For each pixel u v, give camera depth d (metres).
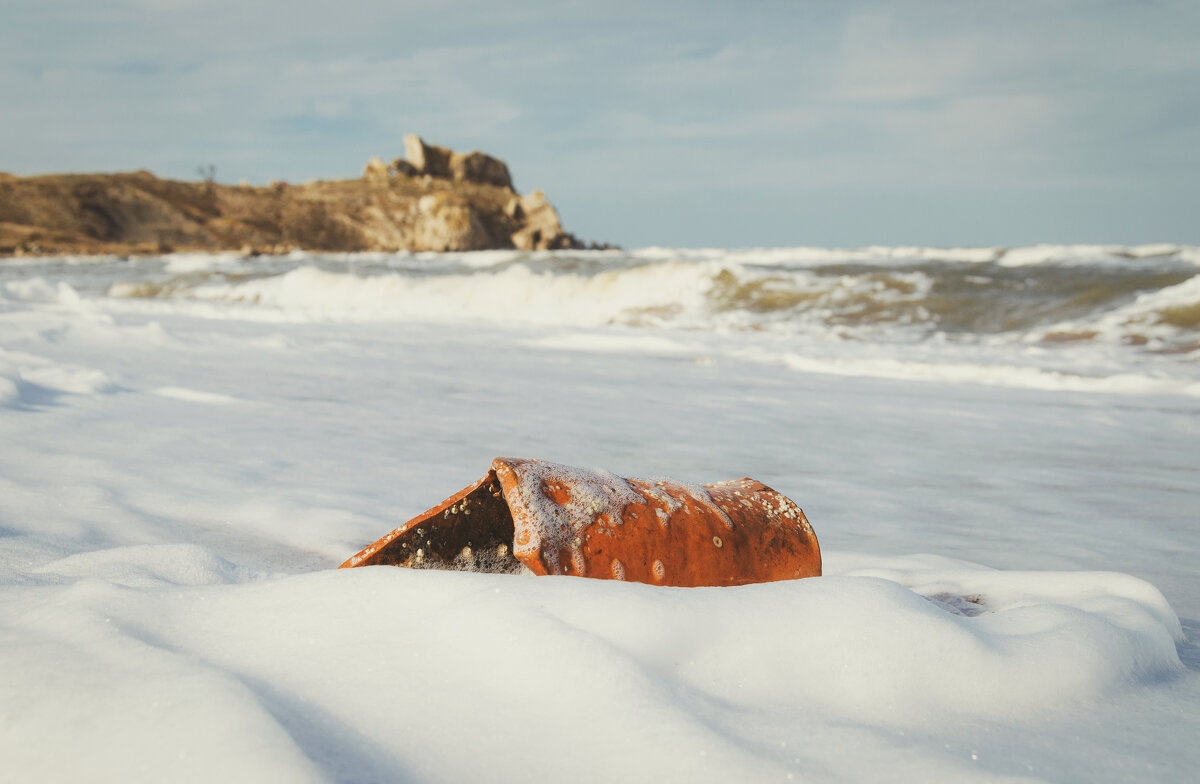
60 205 95.12
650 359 10.41
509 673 1.18
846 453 4.91
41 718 1.05
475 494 1.76
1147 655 1.56
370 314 16.47
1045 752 1.15
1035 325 14.50
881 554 2.83
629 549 1.72
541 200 111.25
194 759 0.93
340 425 4.89
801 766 1.04
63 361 6.84
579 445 4.74
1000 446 5.33
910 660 1.32
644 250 44.06
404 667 1.21
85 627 1.32
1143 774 1.10
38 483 2.98
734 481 2.27
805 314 17.41
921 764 1.06
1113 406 7.22
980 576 2.17
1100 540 3.09
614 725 1.08
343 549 2.48
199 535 2.57
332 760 1.00
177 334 9.66
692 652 1.29
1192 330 12.54
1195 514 3.54
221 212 104.88
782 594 1.45
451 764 1.01
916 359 10.77
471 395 6.59
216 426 4.51
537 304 21.77
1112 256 23.84
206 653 1.27
